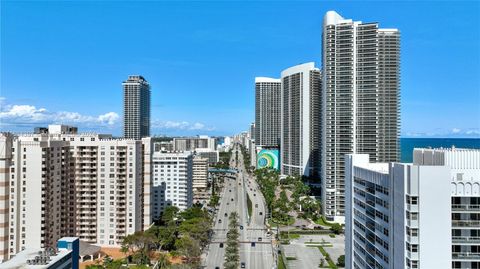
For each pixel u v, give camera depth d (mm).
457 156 110188
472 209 103250
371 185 135375
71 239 151500
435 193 101125
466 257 102875
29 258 136250
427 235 101375
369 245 137375
